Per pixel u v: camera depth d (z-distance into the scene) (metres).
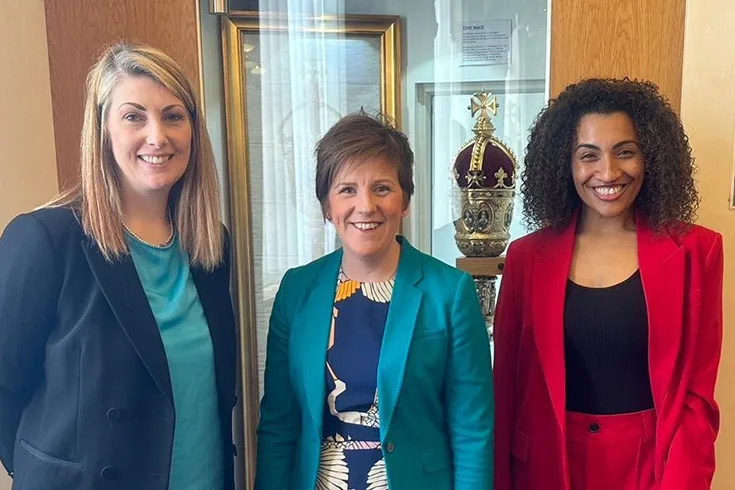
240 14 1.50
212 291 1.10
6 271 0.92
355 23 1.54
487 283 1.51
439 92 1.56
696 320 1.10
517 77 1.51
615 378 1.14
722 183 1.41
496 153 1.47
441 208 1.58
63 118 1.37
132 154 0.96
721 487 1.51
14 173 1.36
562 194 1.21
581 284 1.17
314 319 1.08
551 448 1.17
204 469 1.05
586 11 1.37
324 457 1.04
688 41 1.38
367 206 1.00
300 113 1.56
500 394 1.24
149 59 0.98
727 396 1.48
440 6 1.53
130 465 0.94
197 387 1.03
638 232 1.17
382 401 1.01
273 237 1.59
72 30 1.35
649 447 1.13
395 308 1.05
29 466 0.93
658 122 1.13
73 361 0.93
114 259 0.96
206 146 1.08
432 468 1.06
